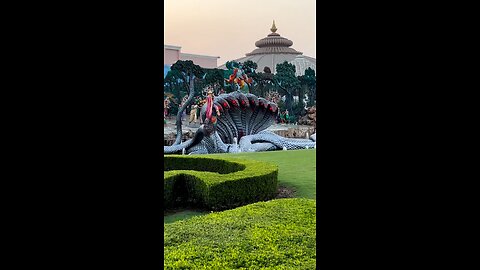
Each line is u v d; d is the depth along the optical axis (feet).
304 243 14.74
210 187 27.43
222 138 67.10
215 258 13.25
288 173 39.55
